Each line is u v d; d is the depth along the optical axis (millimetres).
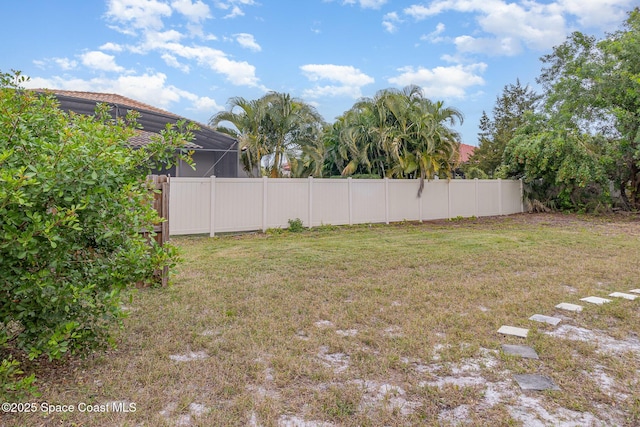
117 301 2938
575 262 7434
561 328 4043
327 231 12461
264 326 4016
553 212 18578
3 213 2350
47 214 2590
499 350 3461
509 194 18250
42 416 2424
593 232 12078
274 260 7527
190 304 4727
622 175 17719
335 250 8695
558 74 18234
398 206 14938
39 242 2551
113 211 2988
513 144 18844
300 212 12812
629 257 7945
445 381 2924
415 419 2436
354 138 15625
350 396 2686
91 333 3027
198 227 11086
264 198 12102
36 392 2451
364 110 15938
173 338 3689
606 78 15750
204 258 7730
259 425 2361
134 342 3594
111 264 3076
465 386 2840
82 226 2830
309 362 3199
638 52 15172
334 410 2518
